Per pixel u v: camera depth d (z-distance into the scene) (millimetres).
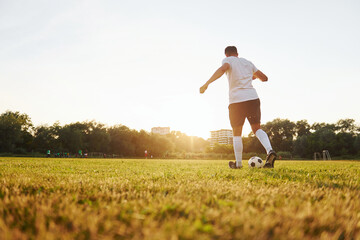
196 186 1833
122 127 85812
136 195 1438
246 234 737
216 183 2023
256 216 934
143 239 728
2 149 53531
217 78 4543
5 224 871
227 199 1329
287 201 1240
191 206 1106
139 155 82875
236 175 2959
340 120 68562
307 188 1757
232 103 4609
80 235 768
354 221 918
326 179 2379
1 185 1750
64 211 1010
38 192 1540
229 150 67812
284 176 2799
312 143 62781
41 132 63344
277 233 768
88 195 1438
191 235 712
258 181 2344
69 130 64125
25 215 1013
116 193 1540
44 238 729
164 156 71750
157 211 1040
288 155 59031
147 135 86812
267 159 4297
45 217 952
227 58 4684
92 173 3316
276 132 74875
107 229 801
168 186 1821
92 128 76312
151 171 3842
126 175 3016
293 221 876
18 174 2773
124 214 976
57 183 1940
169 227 789
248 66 4691
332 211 1018
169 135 119125
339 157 59906
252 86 4648
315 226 862
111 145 79062
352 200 1264
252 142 71875
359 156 58781
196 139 140375
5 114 61750
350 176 2797
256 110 4547
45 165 5293
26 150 62750
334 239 776
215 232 764
